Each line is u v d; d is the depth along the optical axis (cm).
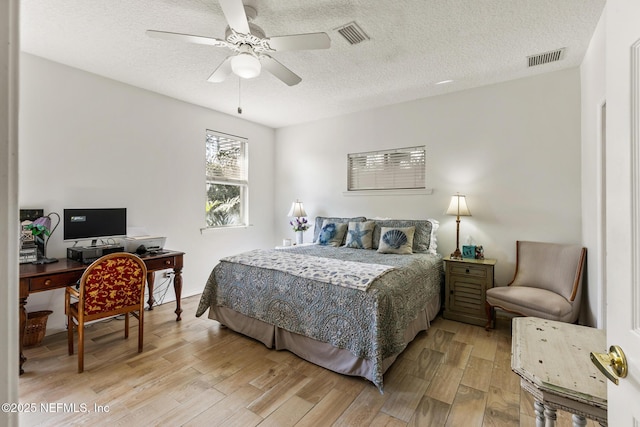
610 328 75
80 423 163
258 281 260
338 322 212
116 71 294
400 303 222
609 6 77
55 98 274
